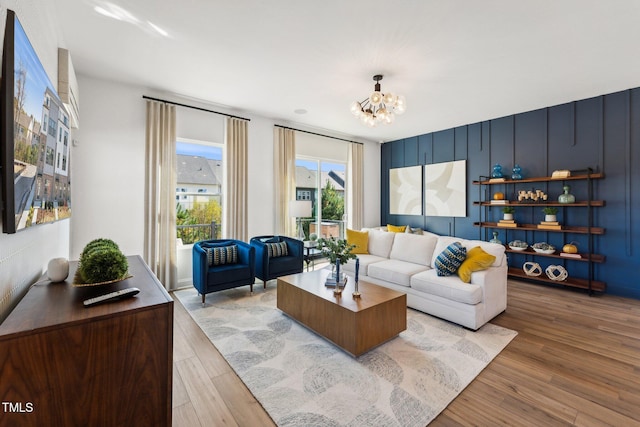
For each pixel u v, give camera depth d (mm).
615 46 2699
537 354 2371
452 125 5469
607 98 3920
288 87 3703
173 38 2623
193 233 4289
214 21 2375
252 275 3729
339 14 2275
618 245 3861
